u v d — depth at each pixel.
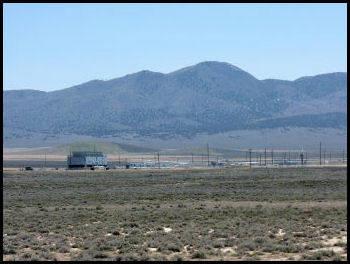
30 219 86.94
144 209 101.62
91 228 75.88
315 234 66.88
